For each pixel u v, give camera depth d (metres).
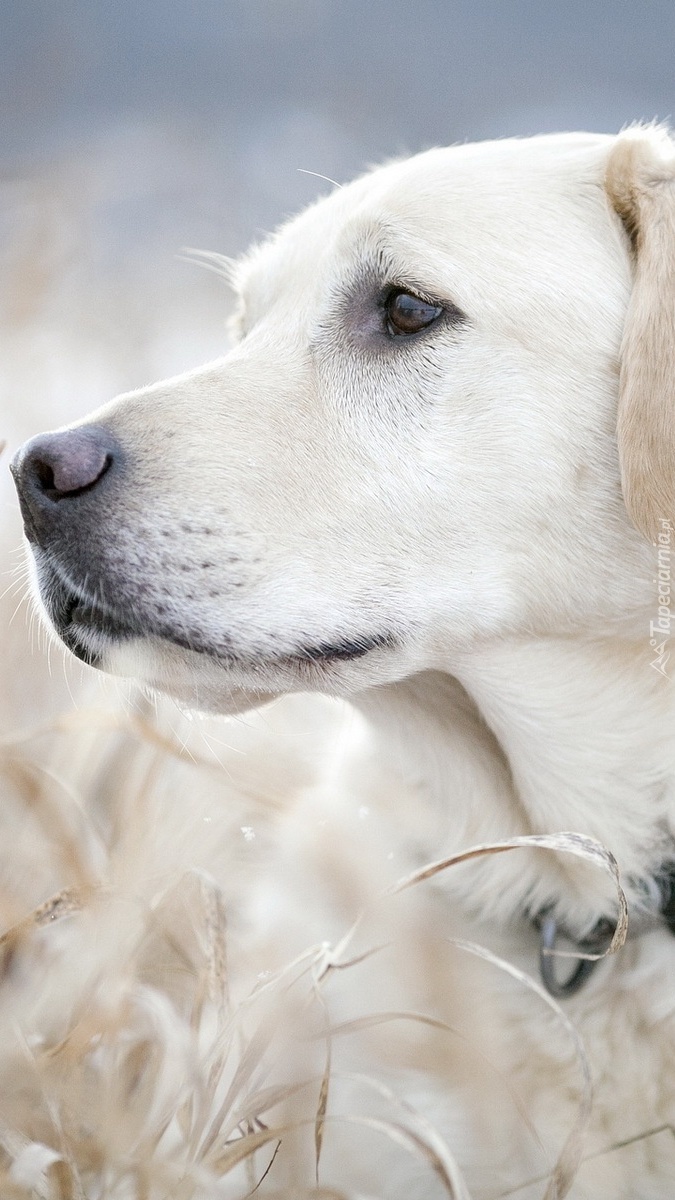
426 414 3.43
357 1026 3.06
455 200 3.48
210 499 3.32
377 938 3.48
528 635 3.50
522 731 3.56
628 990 3.45
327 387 3.53
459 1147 3.35
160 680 3.41
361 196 3.76
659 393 3.25
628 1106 3.41
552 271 3.43
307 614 3.36
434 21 24.73
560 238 3.46
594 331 3.43
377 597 3.41
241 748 4.33
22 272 7.93
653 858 3.55
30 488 3.30
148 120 15.52
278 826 3.97
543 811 3.62
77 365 7.66
